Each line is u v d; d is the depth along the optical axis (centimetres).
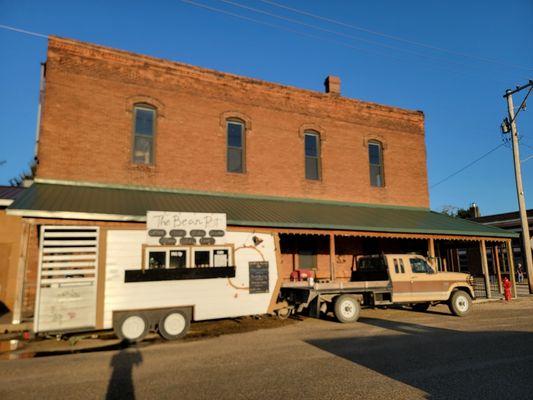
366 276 1484
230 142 1705
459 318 1342
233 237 1144
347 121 1980
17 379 658
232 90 1720
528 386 593
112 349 909
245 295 1123
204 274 1074
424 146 2194
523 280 3134
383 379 632
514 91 2312
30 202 1088
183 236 1078
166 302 1019
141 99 1537
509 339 947
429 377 641
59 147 1385
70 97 1426
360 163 1978
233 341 969
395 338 975
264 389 591
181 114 1602
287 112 1831
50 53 1420
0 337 1006
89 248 980
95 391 594
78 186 1381
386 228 1560
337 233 1476
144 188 1490
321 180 1859
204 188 1596
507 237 1911
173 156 1561
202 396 566
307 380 632
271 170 1747
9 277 1464
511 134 2328
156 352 858
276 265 1188
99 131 1451
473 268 3591
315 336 1015
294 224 1362
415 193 2109
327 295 1268
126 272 992
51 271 938
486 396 552
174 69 1614
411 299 1370
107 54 1504
